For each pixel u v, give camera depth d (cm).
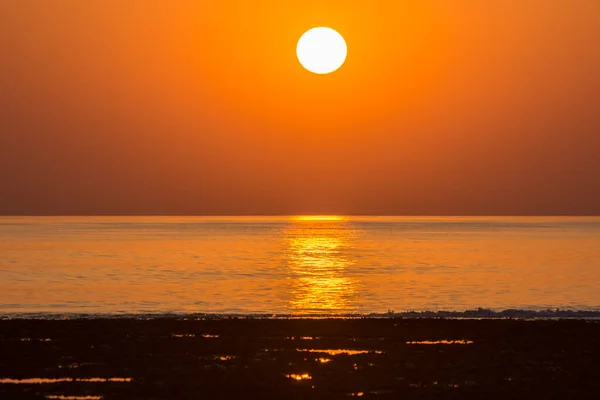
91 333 5359
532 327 5662
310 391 3847
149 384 3959
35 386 3906
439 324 5800
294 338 5225
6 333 5338
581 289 10050
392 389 3891
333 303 8306
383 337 5278
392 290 9700
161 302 8431
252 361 4494
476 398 3741
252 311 7606
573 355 4681
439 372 4244
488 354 4706
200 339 5166
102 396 3734
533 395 3784
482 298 8906
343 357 4616
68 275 12269
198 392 3812
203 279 11362
